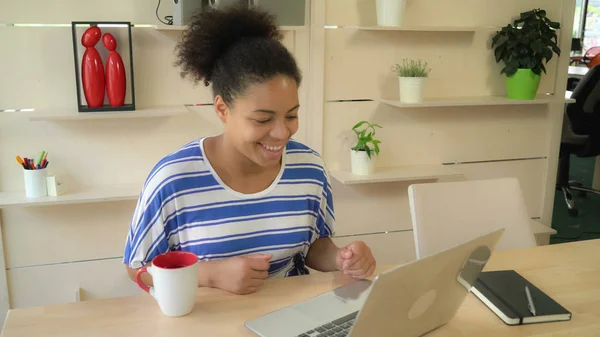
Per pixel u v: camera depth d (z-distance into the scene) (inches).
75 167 92.7
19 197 86.9
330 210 58.7
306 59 99.1
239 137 47.1
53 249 94.6
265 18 51.2
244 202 52.0
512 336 43.5
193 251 51.7
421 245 62.2
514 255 60.2
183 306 44.2
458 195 65.0
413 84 97.4
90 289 97.7
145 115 86.0
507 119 114.3
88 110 85.5
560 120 117.1
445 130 110.5
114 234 96.8
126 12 89.1
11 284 93.9
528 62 103.3
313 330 42.2
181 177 50.6
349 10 99.4
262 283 48.8
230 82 46.3
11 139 89.0
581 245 63.6
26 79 87.4
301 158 55.6
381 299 35.0
